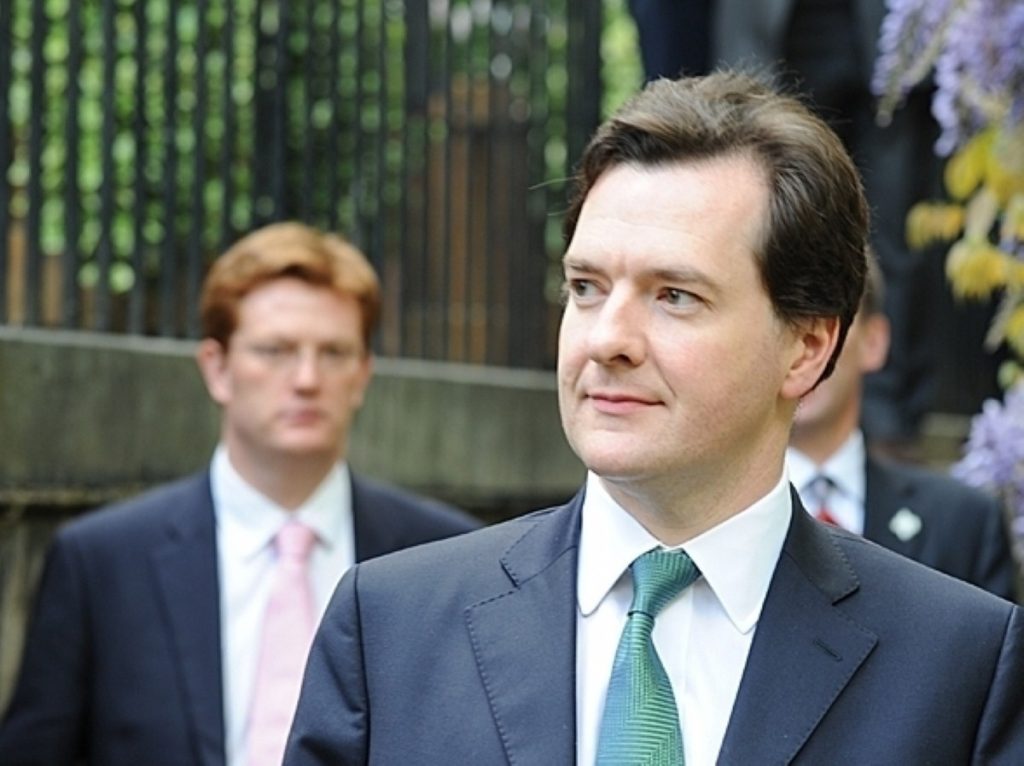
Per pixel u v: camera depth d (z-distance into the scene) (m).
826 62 12.16
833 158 4.55
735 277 4.41
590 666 4.53
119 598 7.99
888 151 12.33
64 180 10.05
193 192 10.84
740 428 4.46
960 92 8.83
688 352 4.36
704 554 4.53
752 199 4.44
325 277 8.21
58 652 8.00
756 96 4.58
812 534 4.66
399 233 12.42
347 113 12.09
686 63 12.78
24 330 9.61
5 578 9.43
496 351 13.13
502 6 13.14
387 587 4.69
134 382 10.18
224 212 11.05
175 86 10.66
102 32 10.23
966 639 4.52
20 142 10.48
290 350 8.09
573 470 13.62
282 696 7.88
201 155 10.84
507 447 12.91
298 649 7.94
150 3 10.77
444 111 12.72
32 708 7.99
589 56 13.39
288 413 8.05
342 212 11.99
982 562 8.08
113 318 10.67
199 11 10.85
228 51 11.05
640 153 4.48
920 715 4.42
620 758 4.34
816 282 4.52
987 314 14.80
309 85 11.66
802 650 4.48
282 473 8.08
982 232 9.01
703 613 4.55
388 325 12.34
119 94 10.81
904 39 8.88
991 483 8.87
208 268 11.12
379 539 8.27
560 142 13.46
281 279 8.19
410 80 12.49
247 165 11.32
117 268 10.78
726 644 4.52
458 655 4.55
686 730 4.45
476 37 13.03
